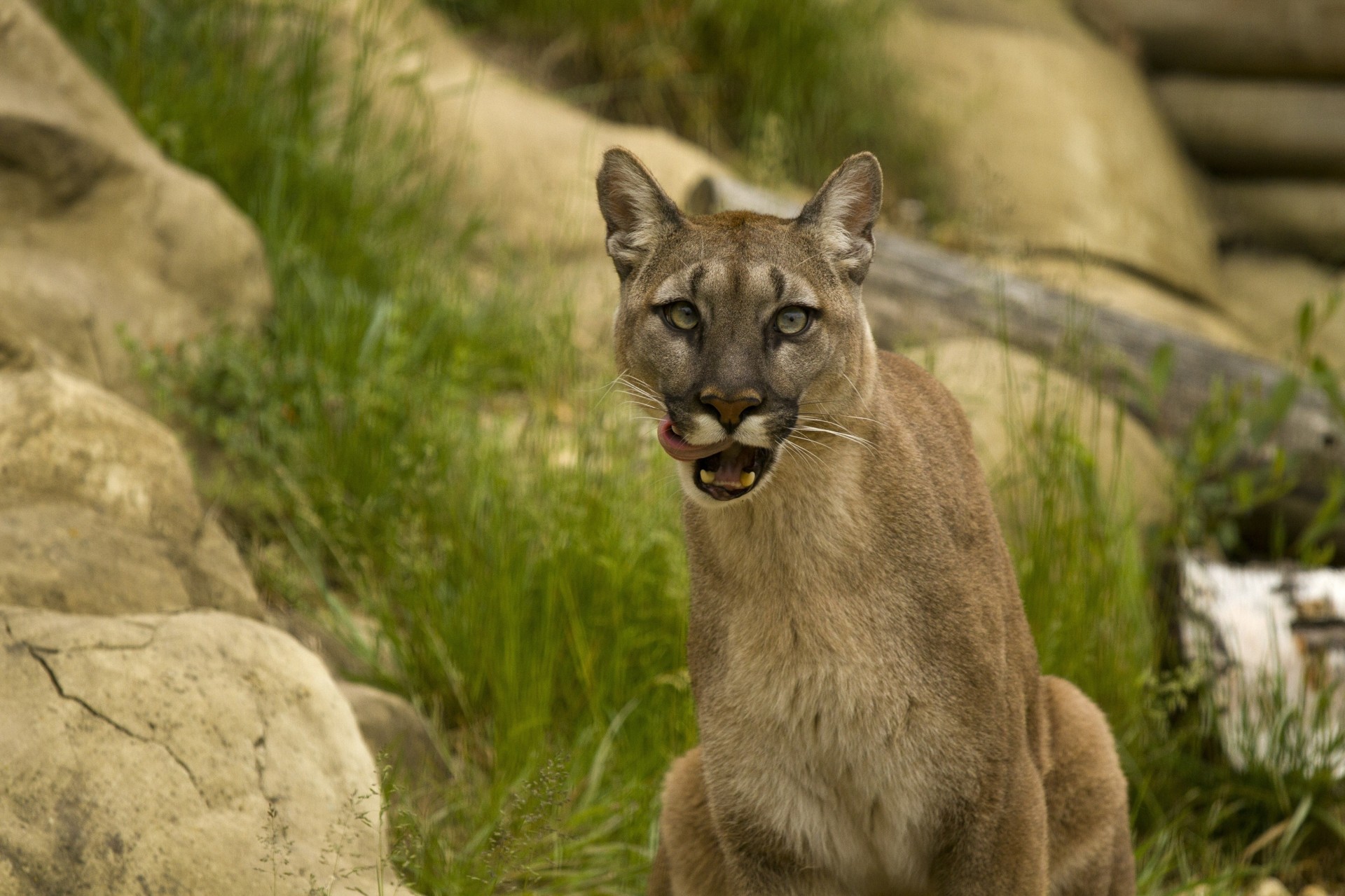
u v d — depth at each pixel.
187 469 7.25
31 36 9.47
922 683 5.34
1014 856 5.50
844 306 5.46
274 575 8.36
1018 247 13.20
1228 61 18.09
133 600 6.35
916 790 5.41
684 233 5.54
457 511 8.51
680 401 5.23
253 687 5.86
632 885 6.95
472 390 10.30
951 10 17.36
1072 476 9.28
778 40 15.66
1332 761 8.34
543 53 15.55
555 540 8.14
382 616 8.05
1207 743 8.78
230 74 11.80
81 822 5.11
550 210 12.86
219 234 9.74
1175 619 9.48
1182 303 16.03
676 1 15.59
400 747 7.17
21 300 8.40
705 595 5.60
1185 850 8.23
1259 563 10.60
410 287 11.08
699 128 15.48
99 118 9.58
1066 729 6.29
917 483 5.51
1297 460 10.62
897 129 16.05
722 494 5.16
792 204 12.31
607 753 7.51
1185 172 17.77
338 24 13.38
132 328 8.96
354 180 11.73
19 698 5.35
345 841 5.68
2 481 6.48
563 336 10.09
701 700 5.64
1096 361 10.45
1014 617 5.90
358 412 9.10
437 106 13.22
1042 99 16.55
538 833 6.82
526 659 7.80
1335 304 10.95
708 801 5.79
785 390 5.23
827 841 5.61
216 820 5.38
